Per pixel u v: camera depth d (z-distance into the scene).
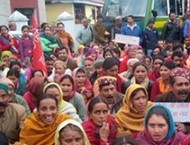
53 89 3.25
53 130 2.90
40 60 5.11
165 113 2.44
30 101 3.61
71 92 3.61
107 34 8.71
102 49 7.02
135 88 2.97
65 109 3.26
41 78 3.65
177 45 6.02
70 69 5.25
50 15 17.53
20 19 9.63
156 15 9.48
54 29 7.70
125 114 2.99
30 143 2.91
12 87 3.44
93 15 20.16
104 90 3.38
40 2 14.81
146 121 2.45
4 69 5.00
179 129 2.99
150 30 8.34
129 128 2.95
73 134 2.31
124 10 9.72
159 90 3.98
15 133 3.18
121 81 4.12
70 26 10.16
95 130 2.87
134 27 8.34
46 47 6.84
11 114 3.19
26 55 6.78
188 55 5.83
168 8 9.58
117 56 6.18
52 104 2.88
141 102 2.95
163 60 4.65
